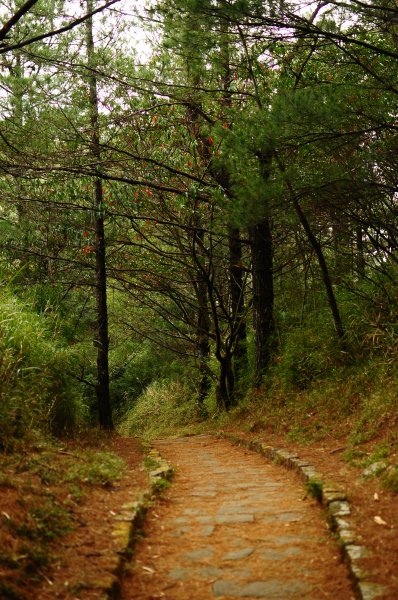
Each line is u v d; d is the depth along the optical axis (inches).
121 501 217.5
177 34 335.3
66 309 521.7
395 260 392.2
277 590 151.4
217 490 261.9
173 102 476.4
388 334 370.6
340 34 305.4
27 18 333.7
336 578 156.0
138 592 154.1
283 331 514.6
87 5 298.5
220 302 579.8
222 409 586.6
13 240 505.0
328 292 415.2
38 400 304.5
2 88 378.0
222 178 510.0
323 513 204.7
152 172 485.7
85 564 158.2
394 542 166.2
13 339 325.1
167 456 380.5
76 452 274.1
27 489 193.8
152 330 799.7
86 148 467.5
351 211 380.8
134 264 623.8
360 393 357.7
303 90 292.4
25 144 420.2
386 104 319.0
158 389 893.2
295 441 361.7
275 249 578.9
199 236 599.2
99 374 501.4
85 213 511.8
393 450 259.3
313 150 354.9
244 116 316.5
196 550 181.6
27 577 144.3
